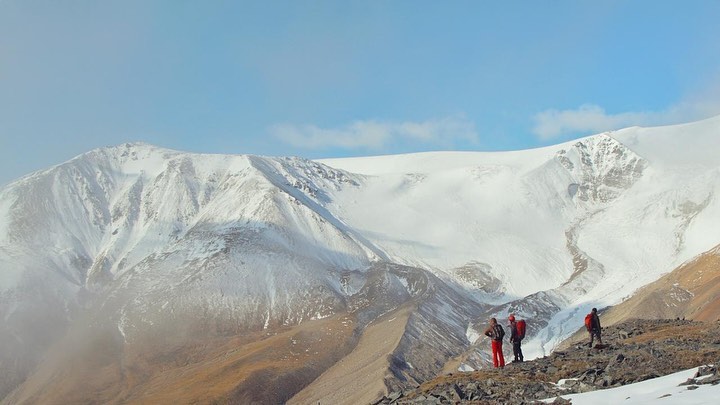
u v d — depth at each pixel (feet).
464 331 506.89
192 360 498.28
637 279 592.19
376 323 494.59
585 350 134.21
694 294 426.51
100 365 501.15
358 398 328.90
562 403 92.63
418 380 375.04
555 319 526.16
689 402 80.02
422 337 442.09
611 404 88.17
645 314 428.97
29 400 462.60
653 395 88.02
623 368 110.73
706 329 147.23
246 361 437.58
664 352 120.06
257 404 379.35
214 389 395.55
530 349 460.96
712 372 94.48
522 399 100.58
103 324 564.71
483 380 117.29
